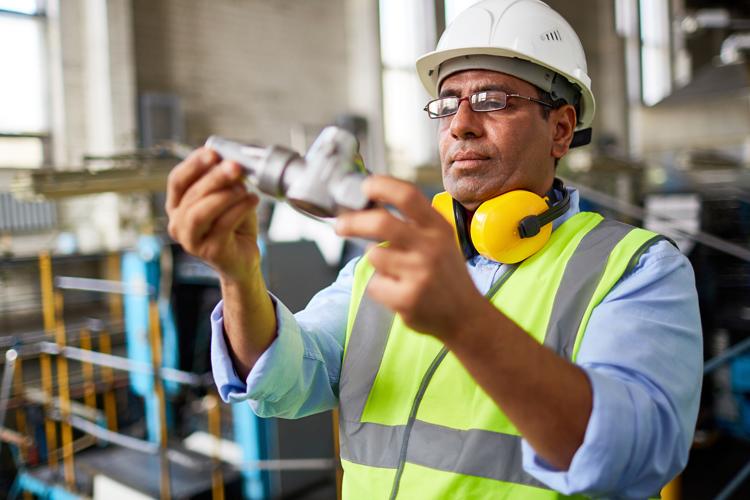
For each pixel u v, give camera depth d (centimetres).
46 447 385
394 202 44
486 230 77
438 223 45
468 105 80
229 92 596
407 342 82
